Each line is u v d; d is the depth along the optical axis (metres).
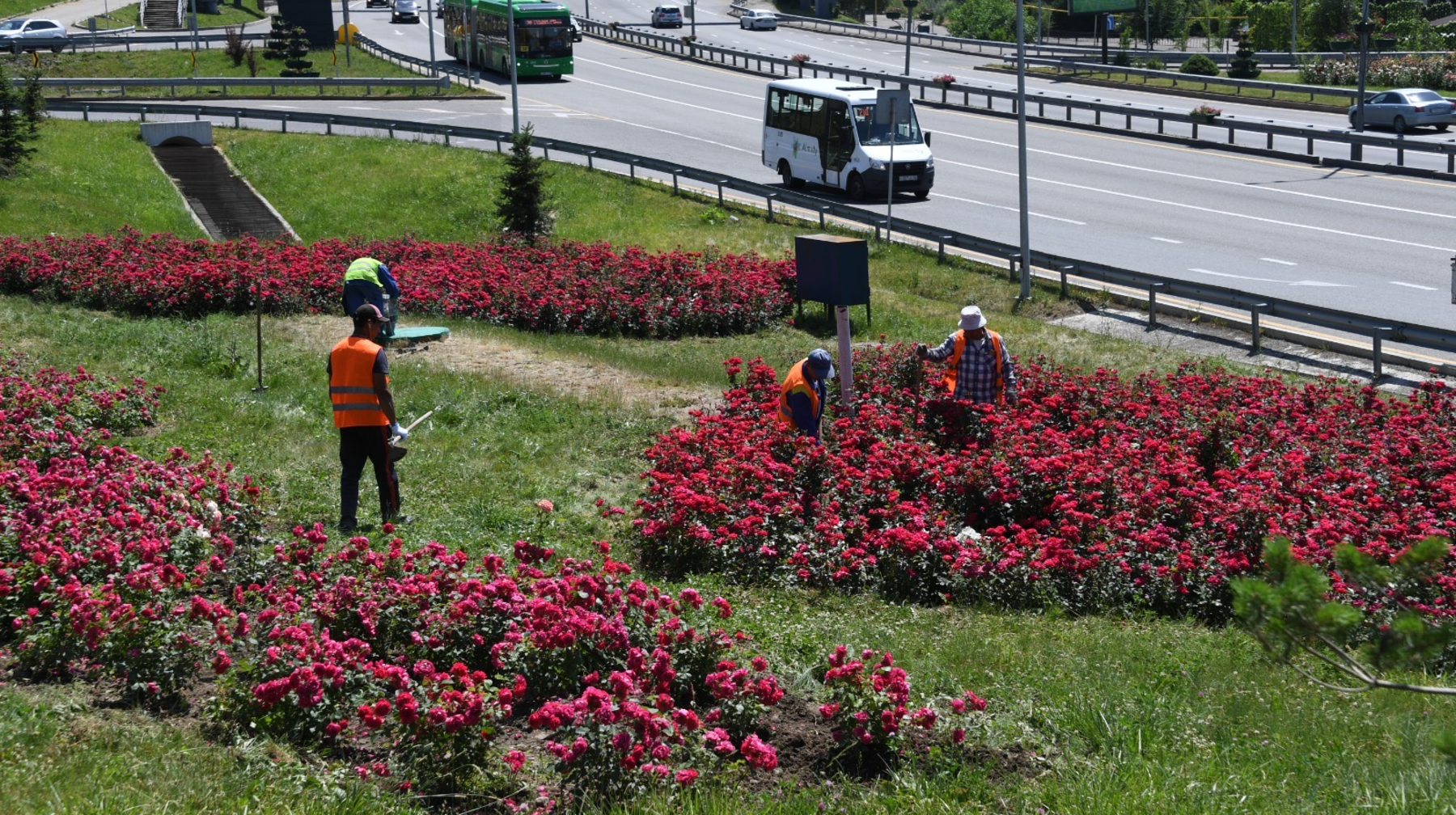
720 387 15.23
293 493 9.72
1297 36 67.81
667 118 46.88
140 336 16.16
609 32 73.44
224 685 5.60
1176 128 42.69
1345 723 6.41
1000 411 11.64
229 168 35.91
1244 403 13.09
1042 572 8.70
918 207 31.66
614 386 15.02
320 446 11.38
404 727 5.18
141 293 18.86
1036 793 5.27
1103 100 50.75
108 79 46.28
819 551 8.87
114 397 11.77
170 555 7.25
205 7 82.56
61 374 12.18
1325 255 24.70
